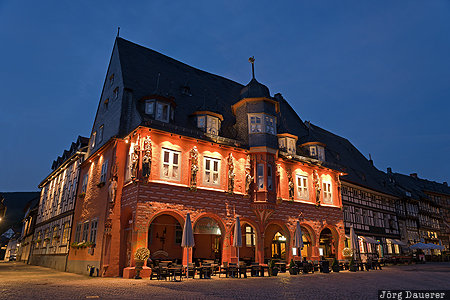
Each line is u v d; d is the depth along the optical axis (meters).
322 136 41.00
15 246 70.75
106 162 22.41
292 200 25.22
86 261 21.67
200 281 15.88
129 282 15.35
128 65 25.16
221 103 28.50
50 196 36.06
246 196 22.56
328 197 28.84
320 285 14.45
